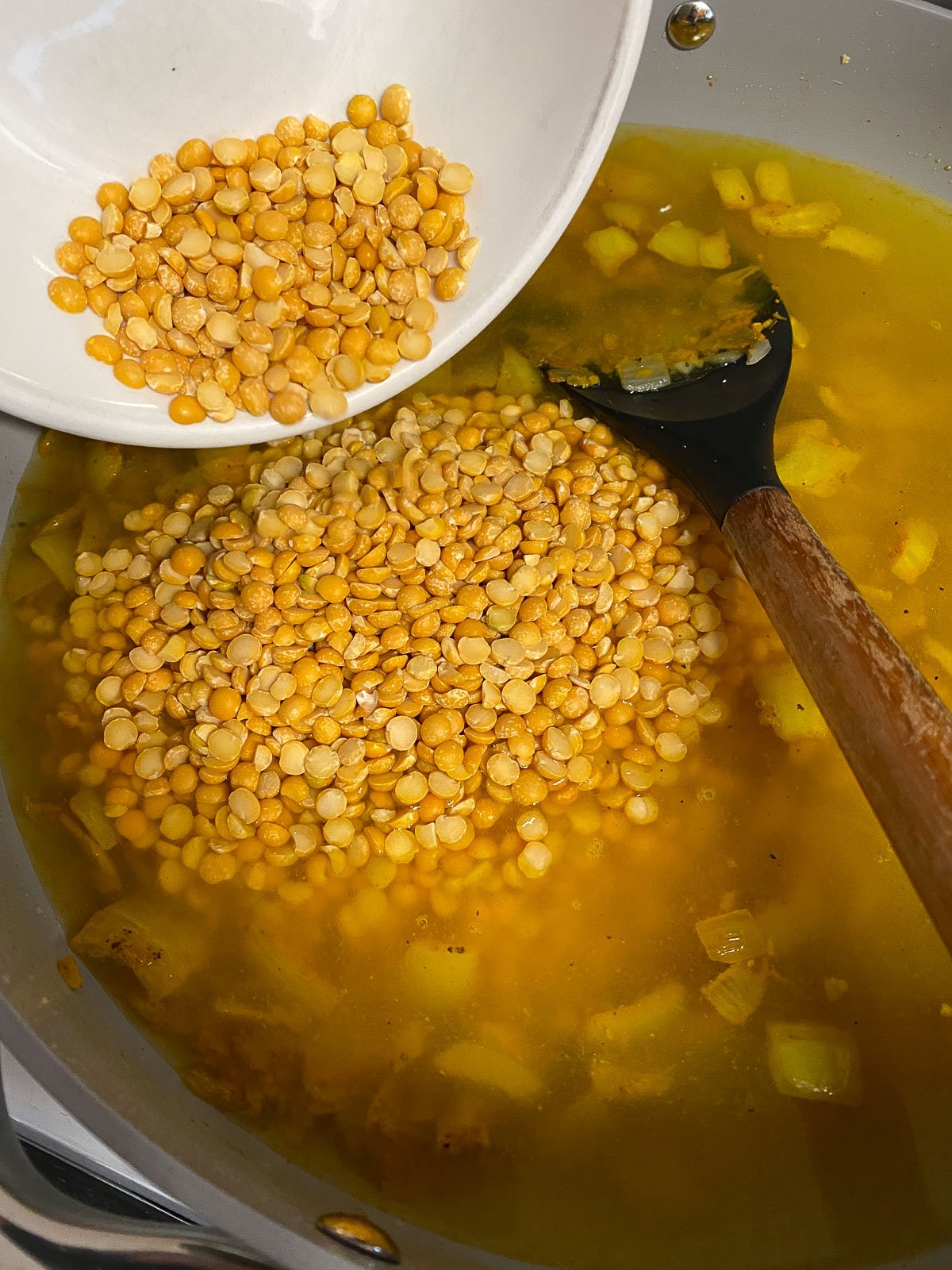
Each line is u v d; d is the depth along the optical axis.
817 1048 0.20
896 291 0.29
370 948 0.22
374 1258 0.17
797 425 0.26
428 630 0.23
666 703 0.23
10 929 0.20
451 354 0.25
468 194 0.24
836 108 0.30
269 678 0.22
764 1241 0.19
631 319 0.28
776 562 0.20
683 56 0.29
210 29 0.22
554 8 0.22
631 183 0.30
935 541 0.25
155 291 0.22
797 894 0.22
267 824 0.22
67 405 0.21
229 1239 0.16
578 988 0.21
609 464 0.26
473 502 0.24
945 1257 0.18
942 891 0.14
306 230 0.23
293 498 0.23
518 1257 0.19
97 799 0.23
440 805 0.22
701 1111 0.20
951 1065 0.20
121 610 0.24
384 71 0.24
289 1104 0.20
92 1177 0.21
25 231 0.21
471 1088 0.20
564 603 0.23
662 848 0.23
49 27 0.21
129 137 0.23
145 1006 0.21
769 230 0.29
